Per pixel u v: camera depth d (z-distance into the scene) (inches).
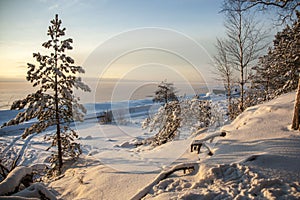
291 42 484.1
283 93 555.8
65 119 382.3
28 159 574.9
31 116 359.9
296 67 474.6
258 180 143.1
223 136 291.7
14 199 136.4
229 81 644.1
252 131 278.4
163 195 147.1
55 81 364.5
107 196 173.8
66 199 189.8
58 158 379.9
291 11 319.9
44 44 356.5
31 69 354.9
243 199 128.5
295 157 175.5
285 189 134.2
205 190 144.3
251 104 667.4
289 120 294.8
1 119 1040.2
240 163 175.2
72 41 371.9
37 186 170.1
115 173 216.5
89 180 217.3
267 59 722.8
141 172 208.8
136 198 156.2
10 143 730.2
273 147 204.5
